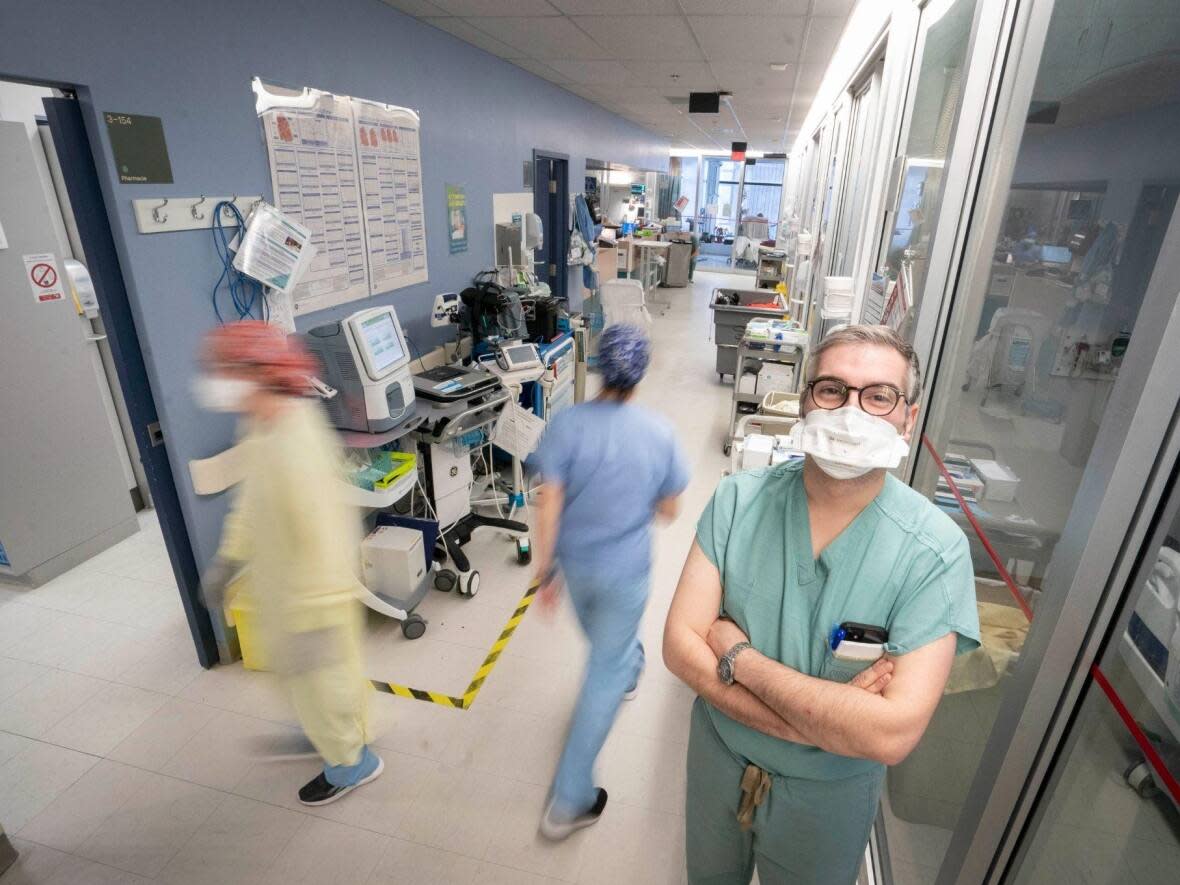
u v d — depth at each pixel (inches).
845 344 35.0
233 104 90.9
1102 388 37.5
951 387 68.7
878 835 71.4
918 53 100.2
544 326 171.2
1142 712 30.7
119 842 71.5
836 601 36.6
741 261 622.5
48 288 113.6
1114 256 37.6
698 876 49.1
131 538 133.7
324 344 101.1
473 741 85.8
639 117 349.7
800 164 411.8
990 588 54.6
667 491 78.5
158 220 81.1
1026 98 55.2
